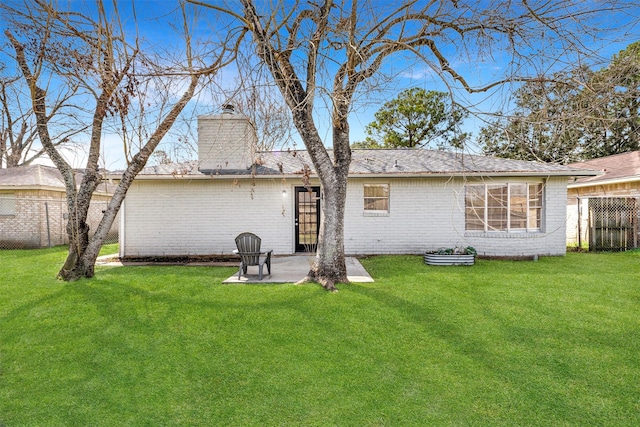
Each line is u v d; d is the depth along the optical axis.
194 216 10.16
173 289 6.27
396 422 2.67
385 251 10.09
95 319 4.82
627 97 3.95
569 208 12.64
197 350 3.93
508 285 6.53
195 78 6.70
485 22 5.43
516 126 4.87
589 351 3.81
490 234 9.85
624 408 2.81
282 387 3.19
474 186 10.01
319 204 10.78
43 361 3.70
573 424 2.63
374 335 4.29
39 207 12.92
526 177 9.83
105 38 6.57
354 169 9.93
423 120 18.89
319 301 5.50
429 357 3.73
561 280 6.95
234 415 2.79
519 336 4.22
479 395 3.02
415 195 10.05
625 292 6.07
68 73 6.70
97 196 15.80
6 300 5.57
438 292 6.02
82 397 3.05
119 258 10.09
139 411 2.86
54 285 6.49
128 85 6.14
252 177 9.40
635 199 11.20
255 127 6.12
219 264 8.98
